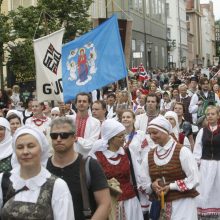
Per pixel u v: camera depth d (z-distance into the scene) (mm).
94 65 11039
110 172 7051
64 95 11039
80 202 5047
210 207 9367
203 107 13914
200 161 9477
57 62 10953
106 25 11023
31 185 4551
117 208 7016
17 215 4488
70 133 5141
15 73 22312
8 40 21422
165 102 15836
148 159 7215
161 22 62750
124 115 8617
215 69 43188
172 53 75500
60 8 22875
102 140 7148
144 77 26312
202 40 118312
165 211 7012
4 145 7109
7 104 19750
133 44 47906
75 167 5117
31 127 4676
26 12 21891
